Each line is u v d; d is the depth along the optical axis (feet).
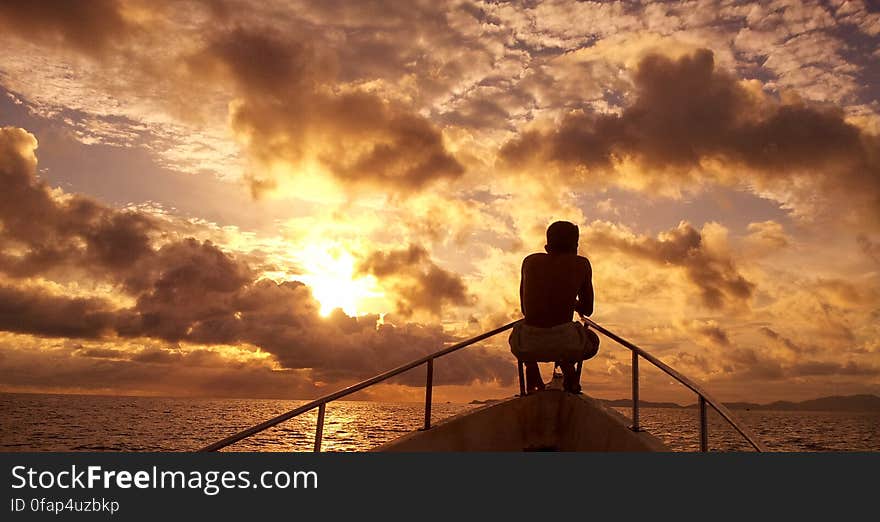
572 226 18.11
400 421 564.30
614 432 15.94
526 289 17.74
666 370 14.79
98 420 548.72
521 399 18.13
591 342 17.49
